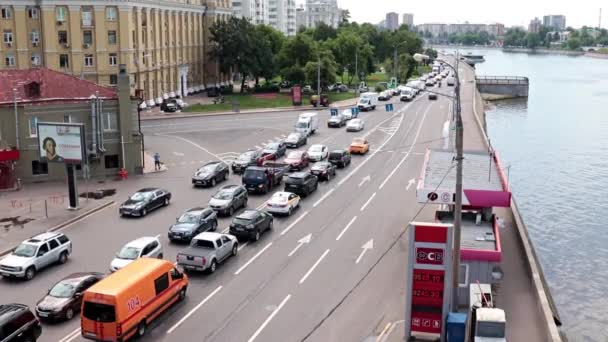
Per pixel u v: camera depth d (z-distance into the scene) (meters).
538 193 71.00
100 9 95.38
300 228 44.66
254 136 83.06
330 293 33.25
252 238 41.41
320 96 117.44
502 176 40.12
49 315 29.34
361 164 67.31
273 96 128.00
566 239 55.78
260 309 31.22
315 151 68.50
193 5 124.56
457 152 25.62
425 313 27.44
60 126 47.69
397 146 77.56
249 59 129.88
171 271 30.83
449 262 26.86
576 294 43.72
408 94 126.25
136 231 43.75
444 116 104.69
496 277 32.41
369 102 111.56
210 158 69.38
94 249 40.00
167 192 50.81
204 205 50.28
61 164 58.47
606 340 36.69
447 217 37.62
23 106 56.34
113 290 26.88
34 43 96.00
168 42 113.50
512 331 28.67
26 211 48.34
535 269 34.56
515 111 136.62
